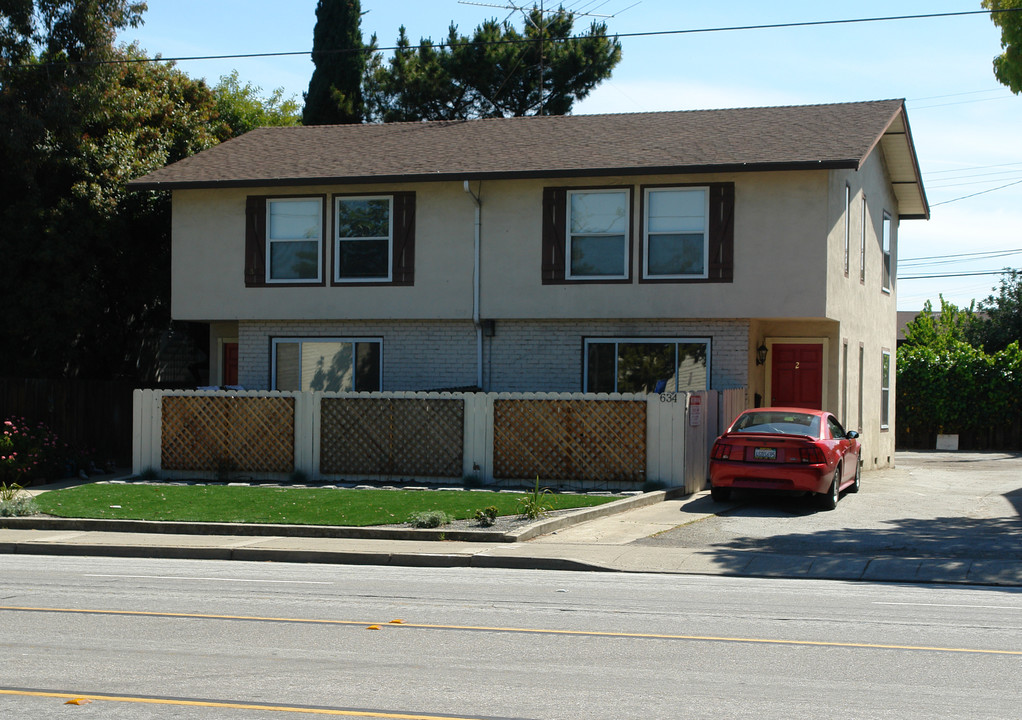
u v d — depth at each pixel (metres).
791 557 12.40
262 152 24.75
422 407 19.31
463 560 12.51
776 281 20.28
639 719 5.93
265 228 23.06
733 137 21.88
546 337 21.89
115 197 24.78
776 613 9.25
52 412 23.38
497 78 43.44
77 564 12.54
